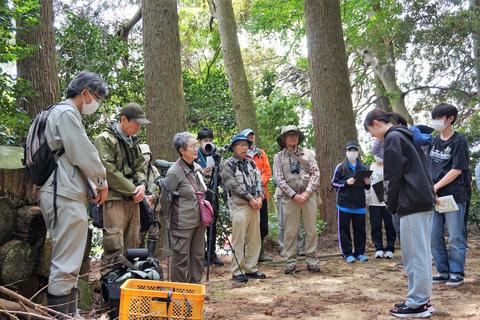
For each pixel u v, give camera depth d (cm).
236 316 490
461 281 577
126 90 1108
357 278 659
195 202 514
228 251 899
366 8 1673
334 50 1008
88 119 1008
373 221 809
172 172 512
